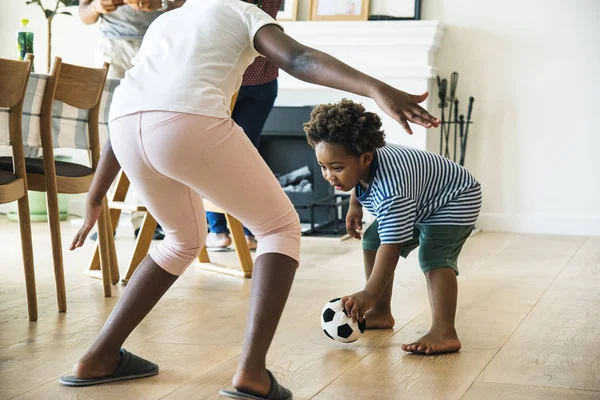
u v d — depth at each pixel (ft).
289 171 17.58
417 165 6.91
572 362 6.82
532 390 6.03
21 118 8.26
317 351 7.18
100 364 6.11
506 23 16.28
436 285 7.20
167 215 5.82
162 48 5.46
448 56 16.66
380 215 6.76
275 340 7.59
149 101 5.26
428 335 7.12
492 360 6.87
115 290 10.14
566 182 16.22
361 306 6.61
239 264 12.30
